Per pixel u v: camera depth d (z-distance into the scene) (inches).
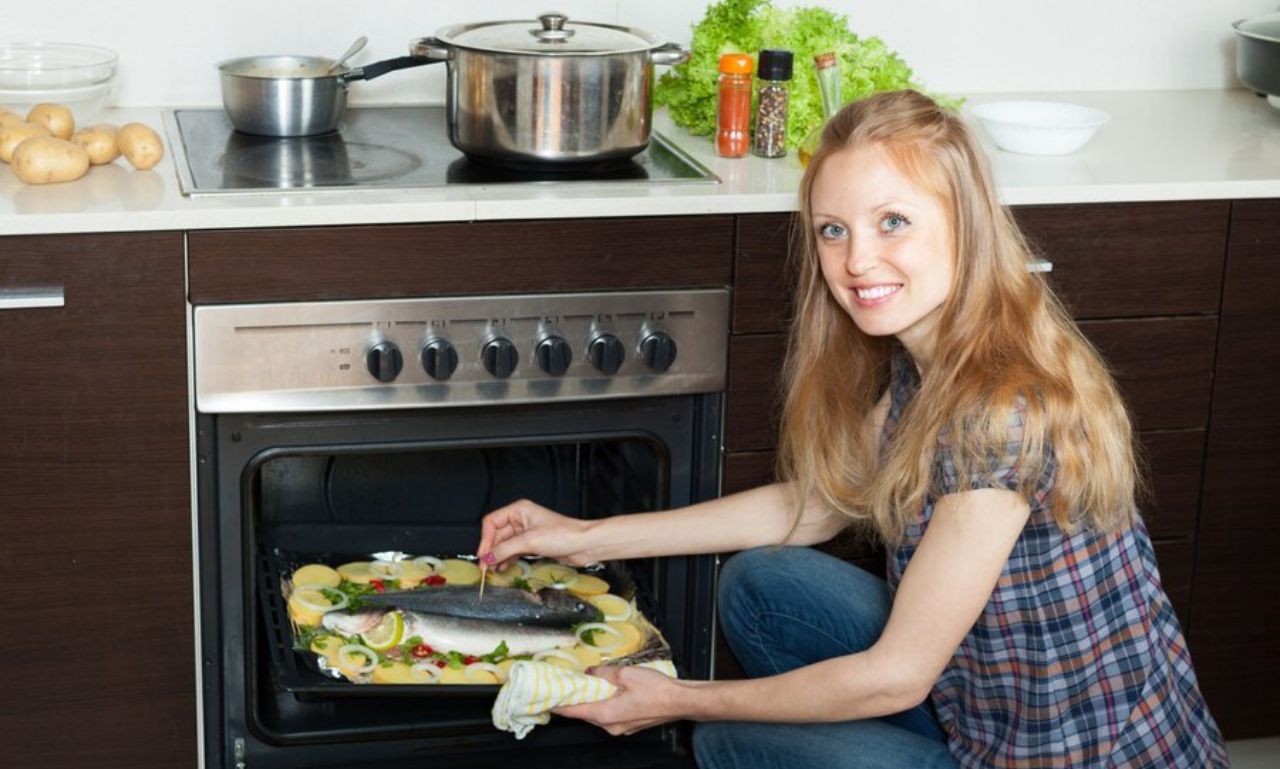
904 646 73.9
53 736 91.7
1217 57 124.0
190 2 107.4
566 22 99.1
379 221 87.0
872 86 101.0
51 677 90.9
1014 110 109.2
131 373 86.8
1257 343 101.5
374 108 110.7
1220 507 104.3
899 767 79.3
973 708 78.4
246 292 86.8
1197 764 76.2
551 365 90.9
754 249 92.7
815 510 88.7
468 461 105.2
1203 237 98.7
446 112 105.1
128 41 107.2
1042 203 95.8
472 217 88.1
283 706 94.5
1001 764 77.3
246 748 93.7
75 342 85.5
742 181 94.5
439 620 93.7
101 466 88.0
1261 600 106.6
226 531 90.9
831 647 87.3
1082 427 72.1
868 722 82.7
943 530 72.6
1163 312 99.7
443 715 94.7
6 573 88.4
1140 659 74.8
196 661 92.4
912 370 80.7
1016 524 71.7
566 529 90.5
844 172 73.1
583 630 95.2
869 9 118.4
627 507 103.1
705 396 95.8
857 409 83.4
